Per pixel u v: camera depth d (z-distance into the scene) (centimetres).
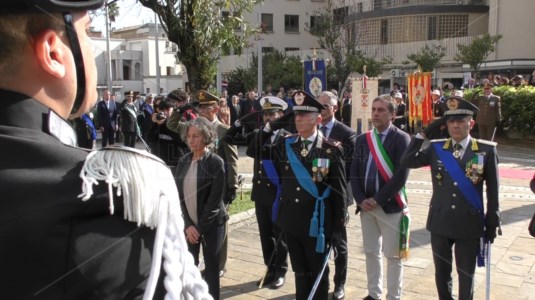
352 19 2689
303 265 350
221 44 611
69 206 67
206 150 373
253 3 659
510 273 463
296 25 3912
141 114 899
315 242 336
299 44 3925
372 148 399
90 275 67
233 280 454
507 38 2180
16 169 66
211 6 595
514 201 755
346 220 348
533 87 1466
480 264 355
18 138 67
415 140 373
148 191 74
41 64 70
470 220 345
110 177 71
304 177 334
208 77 625
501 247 536
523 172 1026
